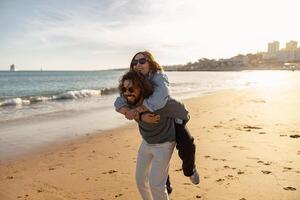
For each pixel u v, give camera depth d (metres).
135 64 3.36
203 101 17.92
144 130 3.35
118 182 5.21
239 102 16.64
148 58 3.33
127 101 3.39
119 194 4.70
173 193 4.56
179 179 5.12
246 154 6.37
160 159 3.36
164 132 3.30
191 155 3.45
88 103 18.77
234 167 5.59
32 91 32.22
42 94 26.70
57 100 21.06
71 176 5.62
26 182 5.39
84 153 7.23
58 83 50.88
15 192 4.95
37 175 5.76
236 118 11.01
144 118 3.18
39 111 15.05
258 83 41.94
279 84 36.25
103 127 10.66
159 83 3.21
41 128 10.52
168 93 3.19
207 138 7.93
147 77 3.32
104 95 25.19
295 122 9.70
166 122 3.30
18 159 6.86
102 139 8.72
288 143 7.12
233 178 5.06
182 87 35.94
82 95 24.41
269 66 184.25
